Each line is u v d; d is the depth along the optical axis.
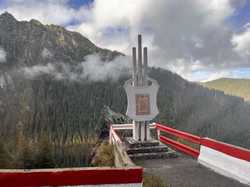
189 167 8.43
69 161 74.69
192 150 9.55
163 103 162.00
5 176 4.09
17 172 4.14
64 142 135.50
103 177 4.48
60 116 162.88
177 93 185.75
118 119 43.09
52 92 194.50
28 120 154.25
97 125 145.75
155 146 10.21
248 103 175.12
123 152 8.27
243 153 6.79
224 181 6.94
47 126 151.75
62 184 4.30
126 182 4.56
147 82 10.66
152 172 7.91
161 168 8.38
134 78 10.62
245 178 6.64
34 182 4.19
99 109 170.88
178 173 7.78
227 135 132.00
